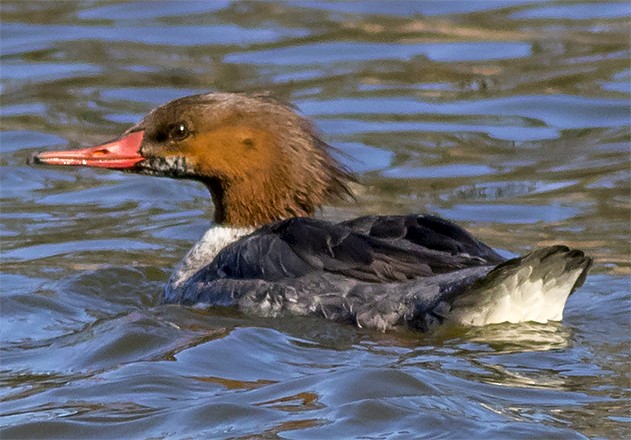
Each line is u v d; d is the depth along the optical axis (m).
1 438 10.28
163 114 13.62
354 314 12.13
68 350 12.25
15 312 13.42
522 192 17.44
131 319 12.67
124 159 13.66
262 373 11.34
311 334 12.15
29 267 15.01
